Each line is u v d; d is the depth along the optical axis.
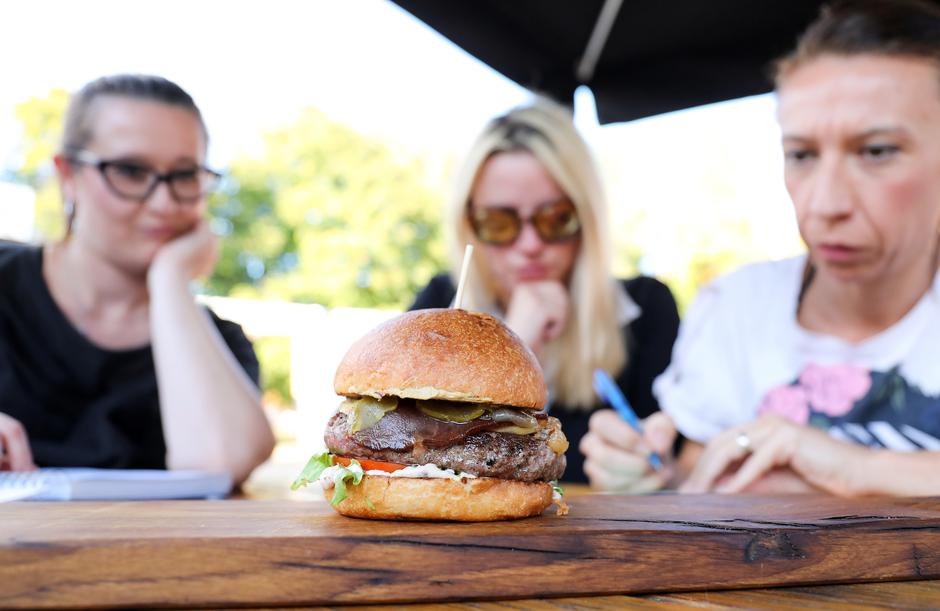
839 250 0.55
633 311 0.88
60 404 0.69
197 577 0.27
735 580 0.31
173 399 0.63
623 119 0.96
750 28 0.81
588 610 0.28
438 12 0.79
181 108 0.69
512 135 0.78
